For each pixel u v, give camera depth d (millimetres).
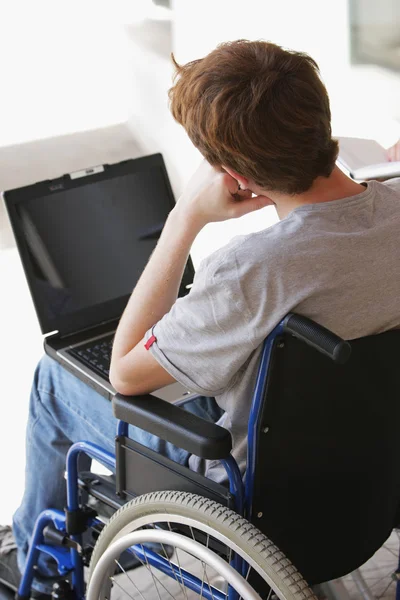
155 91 3471
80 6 3770
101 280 1683
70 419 1584
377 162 1587
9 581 1779
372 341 1034
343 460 1139
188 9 3521
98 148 3521
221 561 1023
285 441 1064
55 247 1632
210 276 986
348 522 1211
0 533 1918
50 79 3838
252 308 974
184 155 3402
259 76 963
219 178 1122
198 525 1066
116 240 1718
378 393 1100
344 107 3385
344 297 991
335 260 976
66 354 1554
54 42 3939
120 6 3627
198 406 1484
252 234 997
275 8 3492
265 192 1034
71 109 3652
